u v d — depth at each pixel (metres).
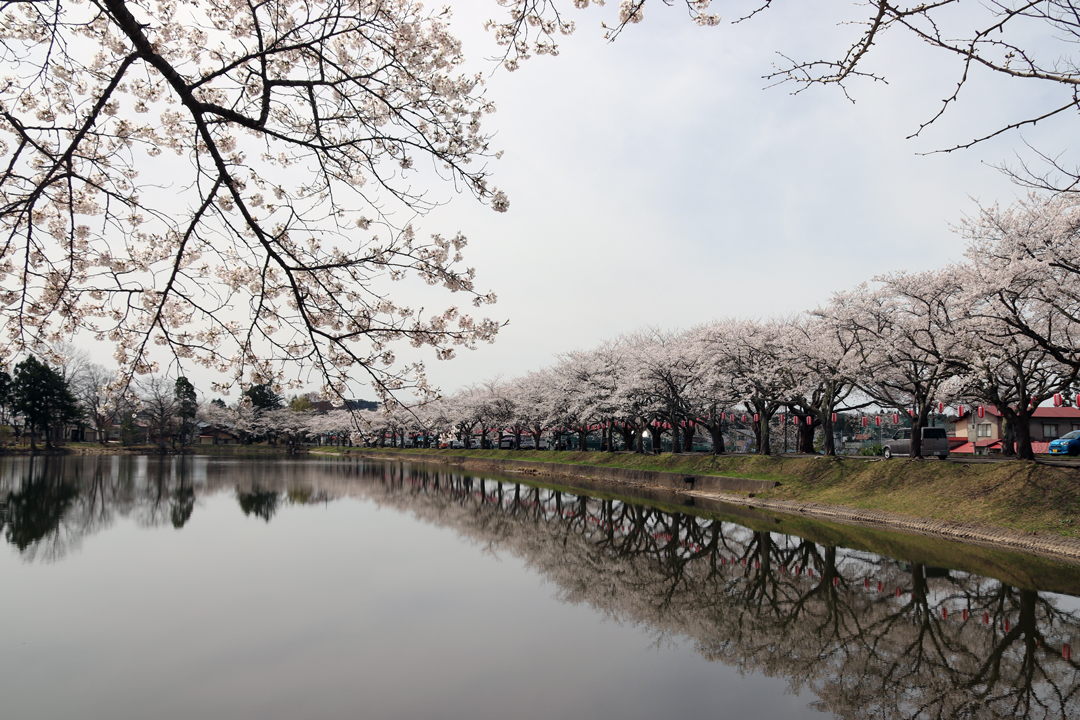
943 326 18.16
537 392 50.41
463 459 57.34
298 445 91.31
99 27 5.45
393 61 4.97
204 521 20.77
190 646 9.29
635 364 34.50
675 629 10.60
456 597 12.30
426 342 5.36
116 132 5.26
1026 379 17.03
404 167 5.52
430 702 7.61
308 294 5.18
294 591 12.34
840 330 22.66
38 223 5.67
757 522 20.36
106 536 17.73
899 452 28.72
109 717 7.05
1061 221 14.41
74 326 5.31
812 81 4.40
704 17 5.52
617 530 20.09
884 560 14.62
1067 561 13.62
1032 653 9.22
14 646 9.19
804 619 11.05
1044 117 3.80
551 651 9.45
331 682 8.11
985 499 16.97
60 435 67.81
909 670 8.78
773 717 7.37
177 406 63.50
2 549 15.77
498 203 5.51
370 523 21.09
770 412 28.98
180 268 5.28
